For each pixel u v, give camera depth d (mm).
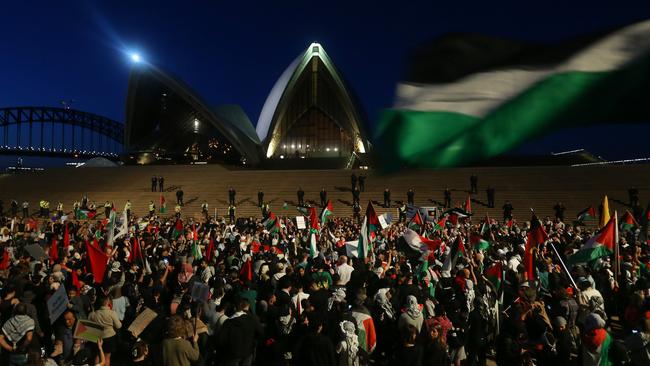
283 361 7098
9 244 16375
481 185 39688
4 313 7816
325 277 8992
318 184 42938
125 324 8523
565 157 58844
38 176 50906
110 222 14500
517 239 16266
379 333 7969
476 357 7953
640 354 5652
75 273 9203
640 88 2365
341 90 72312
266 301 8258
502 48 2713
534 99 2545
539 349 6938
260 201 38344
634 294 7633
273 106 75188
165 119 74625
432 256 11734
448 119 2576
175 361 5664
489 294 8336
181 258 10750
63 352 7371
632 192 30766
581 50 2543
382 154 2541
